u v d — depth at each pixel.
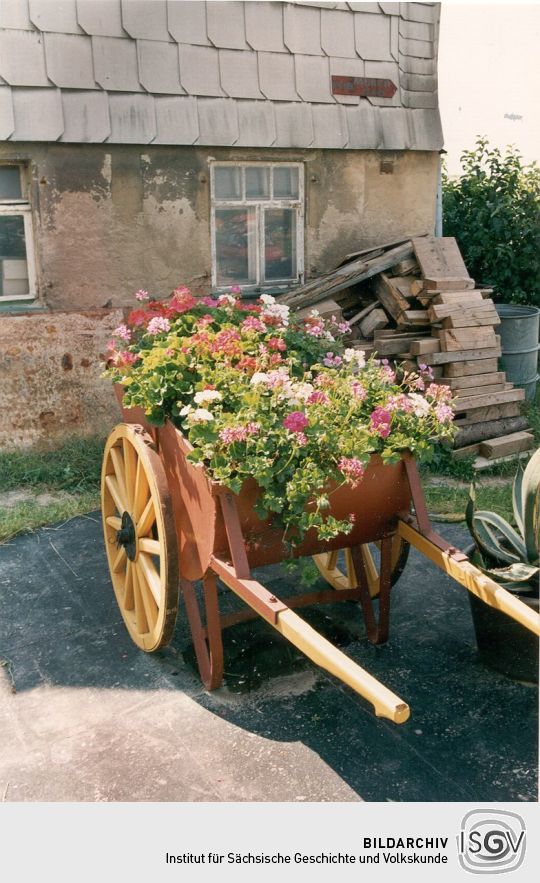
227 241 6.79
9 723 3.34
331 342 4.36
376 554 4.75
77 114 5.85
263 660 3.78
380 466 3.28
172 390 3.41
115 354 3.76
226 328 3.90
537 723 3.30
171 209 6.39
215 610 3.38
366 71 7.03
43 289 6.05
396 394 3.58
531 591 3.50
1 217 5.95
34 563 4.71
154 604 3.68
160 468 3.39
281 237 7.04
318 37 6.75
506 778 3.00
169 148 6.27
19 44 5.61
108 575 4.59
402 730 3.27
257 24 6.46
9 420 5.97
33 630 4.03
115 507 4.16
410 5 7.18
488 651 3.63
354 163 7.15
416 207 7.59
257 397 3.21
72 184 5.98
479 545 3.68
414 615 4.16
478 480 5.95
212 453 3.04
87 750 3.17
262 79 6.54
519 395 6.35
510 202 7.89
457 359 6.11
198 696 3.52
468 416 6.16
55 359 6.03
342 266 6.95
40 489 5.69
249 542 3.19
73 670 3.70
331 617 4.16
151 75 6.09
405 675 3.63
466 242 8.21
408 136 7.33
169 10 6.10
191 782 3.00
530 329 7.00
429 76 7.42
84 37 5.82
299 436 2.99
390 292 6.38
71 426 6.19
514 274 8.16
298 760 3.11
